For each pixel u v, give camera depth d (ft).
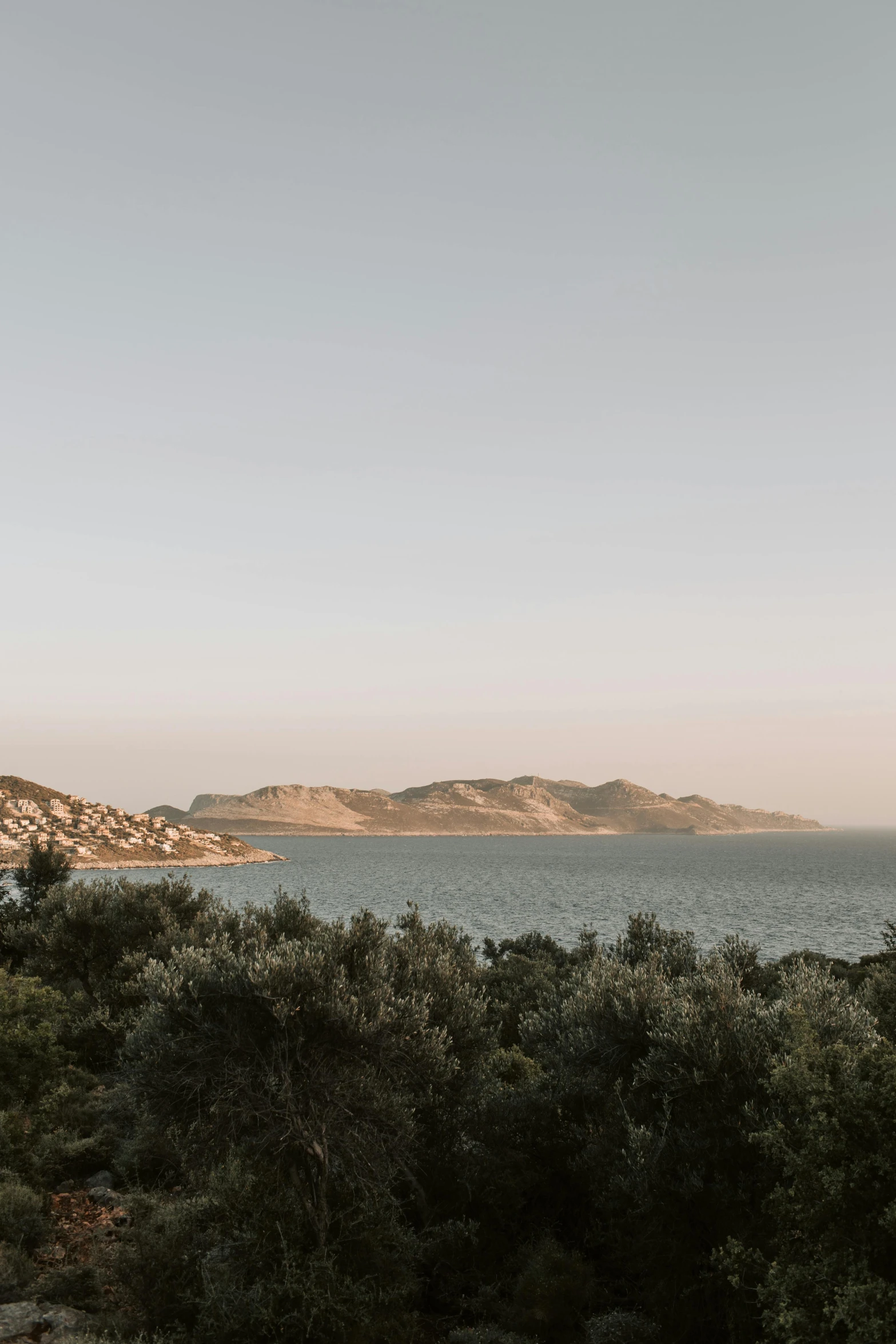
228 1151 32.63
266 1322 26.14
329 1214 31.12
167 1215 31.78
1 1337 25.26
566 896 460.96
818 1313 19.95
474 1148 37.24
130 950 74.90
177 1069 31.96
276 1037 32.89
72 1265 31.86
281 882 569.64
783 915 361.71
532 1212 36.65
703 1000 35.70
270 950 35.14
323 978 33.68
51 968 76.07
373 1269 30.14
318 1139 31.30
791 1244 22.89
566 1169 36.70
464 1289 32.78
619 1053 37.91
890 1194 20.66
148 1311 27.84
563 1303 29.66
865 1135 21.54
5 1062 46.62
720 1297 27.37
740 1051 30.73
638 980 39.58
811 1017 31.65
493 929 284.61
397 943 45.19
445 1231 34.06
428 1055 36.09
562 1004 43.55
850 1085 22.97
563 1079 40.16
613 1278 32.37
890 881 629.10
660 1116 32.42
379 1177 32.19
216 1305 26.81
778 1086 24.48
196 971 34.19
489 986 86.07
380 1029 34.01
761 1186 27.27
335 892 460.14
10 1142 40.11
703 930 297.33
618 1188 31.50
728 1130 29.58
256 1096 31.24
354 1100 32.42
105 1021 62.75
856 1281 19.62
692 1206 28.43
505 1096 40.65
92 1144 42.68
